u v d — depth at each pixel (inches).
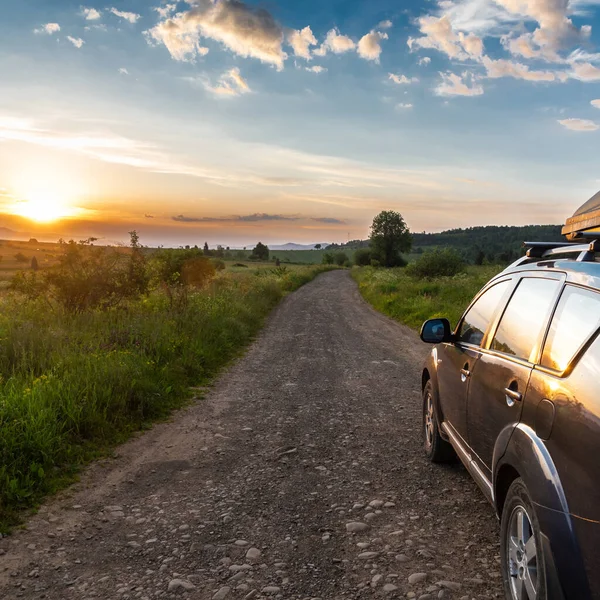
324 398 320.5
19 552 142.5
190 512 167.0
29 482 180.5
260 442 237.1
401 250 4603.8
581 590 80.3
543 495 88.7
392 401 313.1
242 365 430.3
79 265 547.5
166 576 130.4
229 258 7126.0
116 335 390.9
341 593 122.5
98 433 236.5
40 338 352.2
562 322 105.1
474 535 150.2
